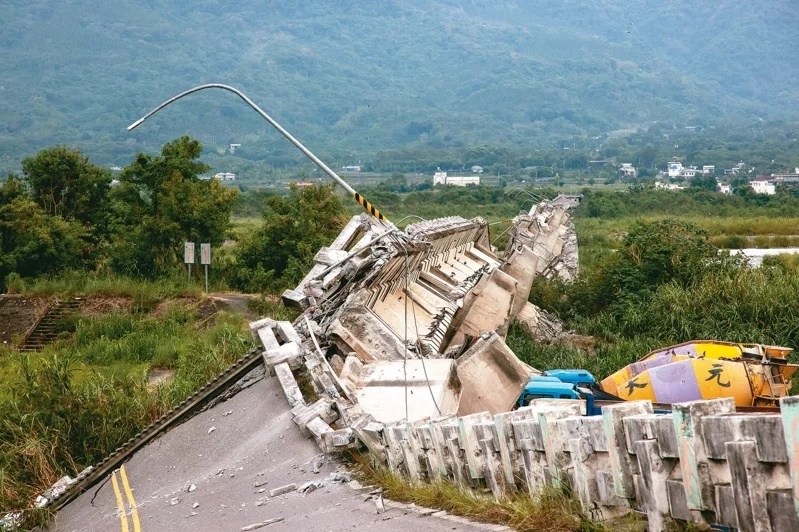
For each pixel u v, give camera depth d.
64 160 52.62
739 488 7.21
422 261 25.97
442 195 98.19
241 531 12.27
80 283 44.53
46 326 40.44
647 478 8.27
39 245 46.78
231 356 26.09
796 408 6.61
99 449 20.20
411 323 21.61
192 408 19.45
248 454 15.89
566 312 39.25
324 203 51.62
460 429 11.29
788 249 63.44
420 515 10.92
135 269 49.84
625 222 87.69
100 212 53.16
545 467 9.91
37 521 17.19
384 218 22.16
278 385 18.08
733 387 21.20
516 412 10.44
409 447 12.60
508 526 9.60
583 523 8.94
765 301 30.91
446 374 16.38
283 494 13.49
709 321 30.83
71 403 20.77
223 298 44.00
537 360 28.94
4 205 49.25
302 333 19.81
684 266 36.56
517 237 41.78
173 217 50.47
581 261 60.19
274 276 49.47
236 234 53.81
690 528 7.79
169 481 16.69
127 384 22.53
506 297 26.88
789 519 6.79
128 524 14.73
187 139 54.44
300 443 15.29
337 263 21.67
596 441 9.03
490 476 10.80
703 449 7.60
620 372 22.73
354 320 19.08
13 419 20.70
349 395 16.16
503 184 158.12
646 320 32.97
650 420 8.19
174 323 38.97
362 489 12.73
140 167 53.19
